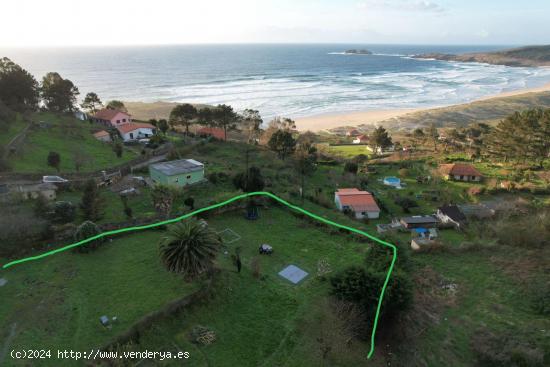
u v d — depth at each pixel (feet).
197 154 253.03
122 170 189.16
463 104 600.39
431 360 88.79
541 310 105.70
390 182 243.81
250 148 295.07
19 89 280.92
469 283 118.21
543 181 244.83
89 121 315.37
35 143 218.38
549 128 271.69
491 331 97.60
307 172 246.68
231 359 81.87
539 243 141.38
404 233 163.63
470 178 254.68
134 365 76.07
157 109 517.96
